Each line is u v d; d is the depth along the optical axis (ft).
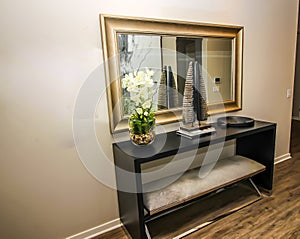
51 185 5.12
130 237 5.64
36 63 4.56
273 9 8.02
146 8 5.58
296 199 6.82
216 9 6.73
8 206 4.73
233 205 6.72
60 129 5.01
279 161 9.73
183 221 6.16
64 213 5.38
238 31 7.20
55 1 4.56
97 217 5.84
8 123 4.47
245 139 7.73
